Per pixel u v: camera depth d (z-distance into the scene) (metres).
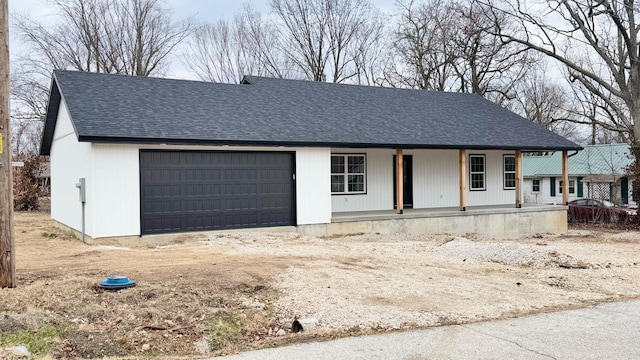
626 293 8.71
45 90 33.41
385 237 16.86
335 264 10.23
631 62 25.00
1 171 7.42
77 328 6.07
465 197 20.06
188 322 6.51
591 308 7.63
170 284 7.84
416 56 39.31
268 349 5.75
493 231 19.31
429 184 20.66
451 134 18.97
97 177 12.89
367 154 19.38
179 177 14.05
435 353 5.58
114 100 14.65
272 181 15.52
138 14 37.97
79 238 14.34
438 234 18.03
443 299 7.90
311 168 16.05
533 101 45.75
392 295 8.02
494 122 21.31
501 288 8.76
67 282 7.82
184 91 16.69
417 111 20.62
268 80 19.77
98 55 36.78
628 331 6.42
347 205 18.95
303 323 6.54
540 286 9.05
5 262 7.46
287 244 13.37
